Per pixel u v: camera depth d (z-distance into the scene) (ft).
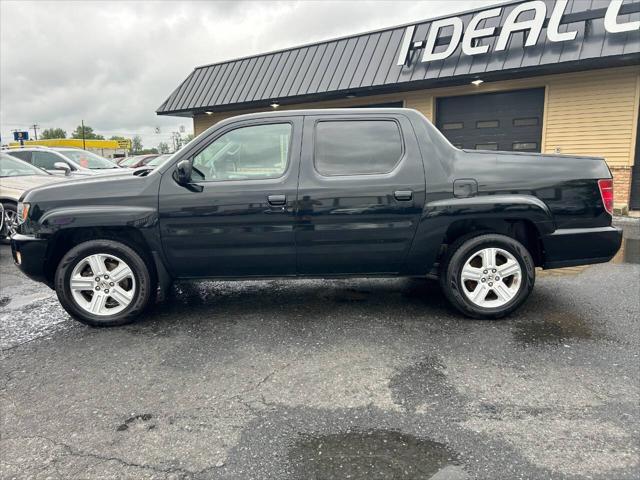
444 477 6.69
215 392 9.24
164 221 12.31
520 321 12.80
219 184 12.37
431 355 10.72
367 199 12.30
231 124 12.70
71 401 8.98
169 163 12.53
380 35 43.93
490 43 36.83
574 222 12.53
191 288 16.65
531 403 8.62
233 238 12.43
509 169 12.50
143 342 11.76
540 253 13.00
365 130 12.67
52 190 12.64
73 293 12.69
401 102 44.27
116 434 7.89
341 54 45.21
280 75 48.21
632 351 10.75
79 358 10.89
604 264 19.39
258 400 8.91
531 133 39.04
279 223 12.36
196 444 7.59
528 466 6.90
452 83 39.24
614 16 31.30
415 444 7.48
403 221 12.41
